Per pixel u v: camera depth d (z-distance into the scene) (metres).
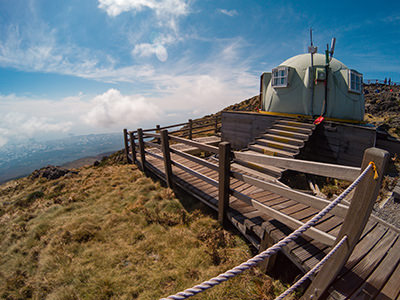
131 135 9.84
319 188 6.20
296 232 1.44
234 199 4.55
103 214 5.47
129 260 3.64
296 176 6.59
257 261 1.32
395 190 5.37
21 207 7.43
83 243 4.16
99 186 7.69
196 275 3.18
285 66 8.66
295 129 7.96
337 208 1.98
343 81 8.02
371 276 2.13
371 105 23.14
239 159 3.54
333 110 8.15
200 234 4.04
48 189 9.67
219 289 2.87
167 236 4.14
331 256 1.94
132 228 4.58
